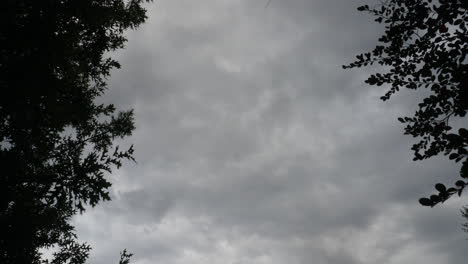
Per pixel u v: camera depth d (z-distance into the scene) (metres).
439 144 3.01
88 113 6.62
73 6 5.86
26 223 5.36
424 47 3.08
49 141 6.36
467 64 2.77
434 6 2.93
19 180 5.57
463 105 2.84
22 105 5.40
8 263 5.35
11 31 5.33
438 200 2.29
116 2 6.87
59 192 5.75
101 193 5.92
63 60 5.89
